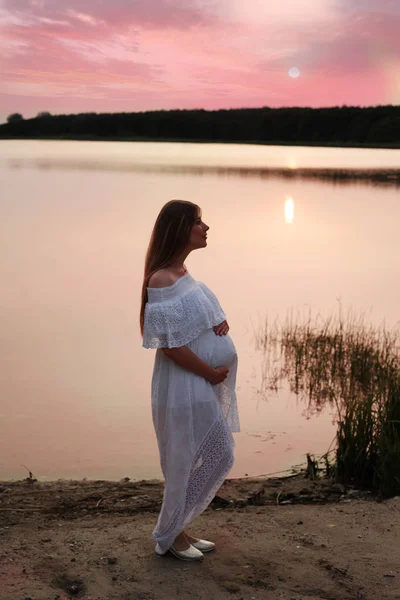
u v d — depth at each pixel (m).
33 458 6.11
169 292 3.61
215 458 3.67
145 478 5.72
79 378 8.34
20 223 25.22
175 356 3.58
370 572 3.63
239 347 9.70
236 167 66.94
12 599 3.28
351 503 4.70
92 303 12.69
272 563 3.72
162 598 3.36
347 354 9.18
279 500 5.02
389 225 26.45
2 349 9.60
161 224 3.69
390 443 5.12
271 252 19.58
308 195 39.50
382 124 108.56
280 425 6.96
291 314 11.72
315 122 113.62
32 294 13.44
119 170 58.50
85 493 5.18
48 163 67.94
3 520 4.49
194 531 4.15
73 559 3.73
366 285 14.55
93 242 20.77
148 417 7.12
